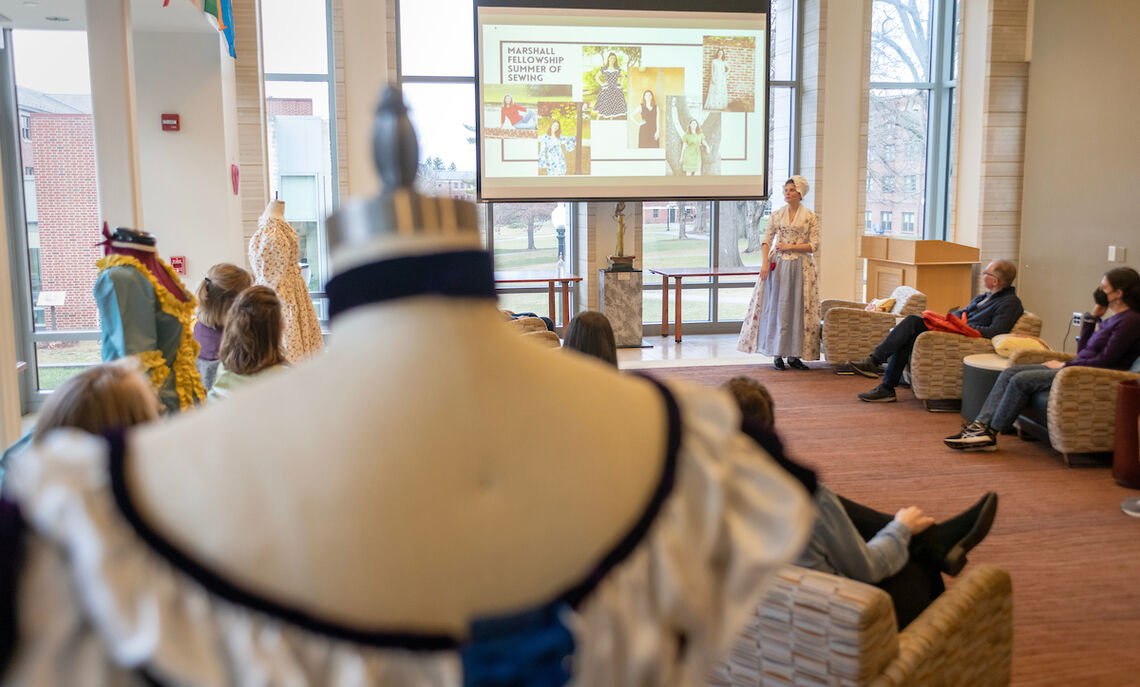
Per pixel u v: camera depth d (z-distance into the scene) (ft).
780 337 25.07
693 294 31.83
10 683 1.78
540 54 28.27
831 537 7.23
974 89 30.17
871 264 29.25
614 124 28.86
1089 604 10.91
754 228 31.83
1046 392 16.67
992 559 12.28
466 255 2.09
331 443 1.94
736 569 2.19
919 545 8.45
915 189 32.24
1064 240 27.89
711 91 29.22
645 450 2.20
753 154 29.68
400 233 2.06
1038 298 29.14
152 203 22.43
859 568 7.29
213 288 12.67
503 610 1.97
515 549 2.00
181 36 21.99
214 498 1.88
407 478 1.94
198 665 1.77
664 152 29.19
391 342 2.03
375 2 27.71
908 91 31.71
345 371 2.02
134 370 5.76
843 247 30.99
